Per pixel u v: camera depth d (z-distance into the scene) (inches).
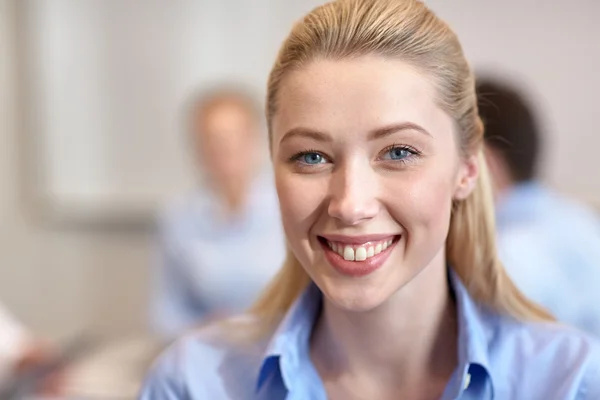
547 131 73.4
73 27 79.6
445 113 23.8
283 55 24.2
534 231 47.7
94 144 81.0
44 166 81.9
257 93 77.9
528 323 28.0
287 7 76.2
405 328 25.8
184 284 69.8
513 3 72.4
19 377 54.7
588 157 73.0
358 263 22.9
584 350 26.1
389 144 22.5
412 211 22.7
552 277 46.8
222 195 68.7
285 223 24.1
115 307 83.7
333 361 27.4
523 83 73.2
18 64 80.4
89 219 82.3
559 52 72.3
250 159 68.4
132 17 78.7
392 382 26.5
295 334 27.5
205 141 67.5
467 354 25.3
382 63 22.3
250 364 28.9
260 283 67.1
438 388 26.2
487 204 28.0
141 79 79.4
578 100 72.6
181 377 28.9
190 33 78.1
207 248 68.2
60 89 80.5
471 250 27.9
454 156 24.6
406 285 25.2
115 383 51.2
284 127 23.5
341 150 22.5
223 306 68.0
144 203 81.0
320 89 22.4
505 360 26.7
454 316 27.5
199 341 30.2
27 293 85.5
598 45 71.6
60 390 50.2
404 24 22.9
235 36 77.5
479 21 73.1
